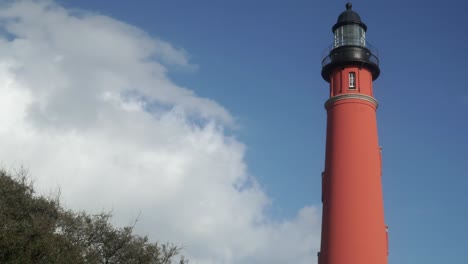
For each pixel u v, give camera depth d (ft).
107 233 108.88
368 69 144.25
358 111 138.21
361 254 125.70
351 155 134.00
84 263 92.94
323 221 134.92
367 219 128.67
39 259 85.56
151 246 112.47
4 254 81.92
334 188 133.28
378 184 134.41
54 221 97.45
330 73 147.33
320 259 132.98
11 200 94.22
